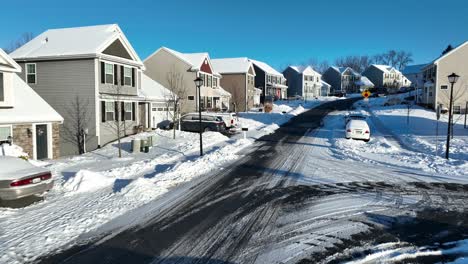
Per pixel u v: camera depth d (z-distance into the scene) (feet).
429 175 40.65
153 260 19.40
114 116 80.69
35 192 29.45
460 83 125.49
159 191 33.22
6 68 56.18
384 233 23.03
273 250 20.59
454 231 23.40
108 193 32.91
